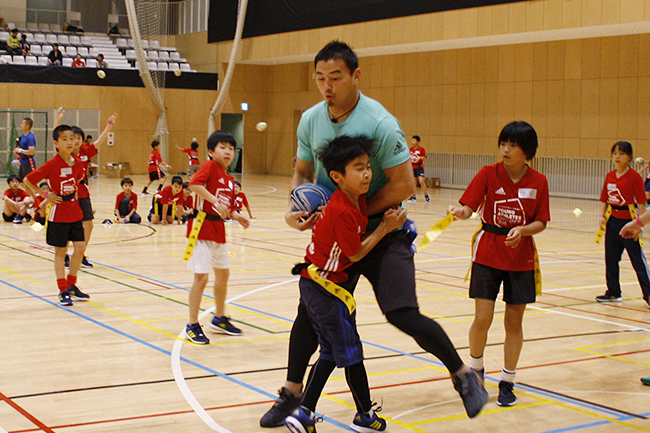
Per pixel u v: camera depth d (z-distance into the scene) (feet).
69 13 113.19
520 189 14.35
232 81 102.01
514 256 14.44
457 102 81.92
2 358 17.25
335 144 11.48
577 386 15.75
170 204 47.26
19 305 23.26
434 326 11.42
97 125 93.86
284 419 12.69
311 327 12.58
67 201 23.26
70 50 97.60
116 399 14.37
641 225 16.90
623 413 14.02
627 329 21.35
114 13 116.47
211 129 99.50
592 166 71.46
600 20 60.13
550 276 30.81
